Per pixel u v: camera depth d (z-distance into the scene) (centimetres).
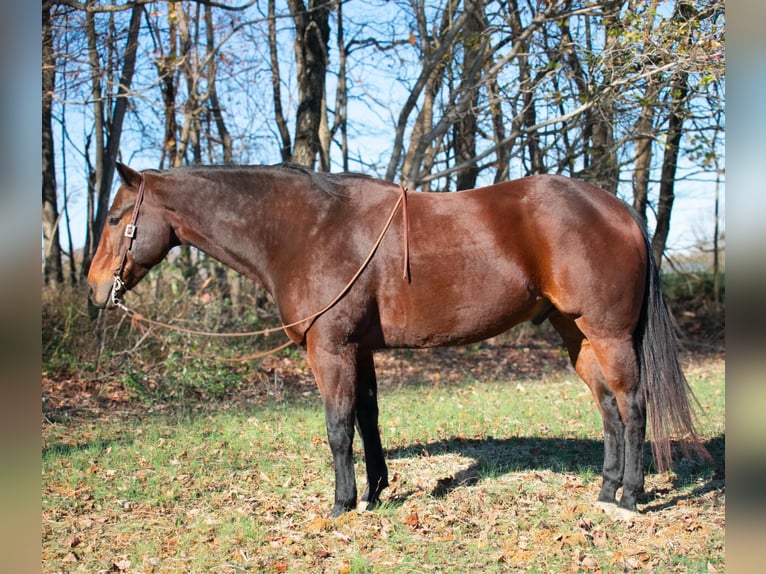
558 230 410
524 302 422
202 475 520
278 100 1614
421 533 408
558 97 1064
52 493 473
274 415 751
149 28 1380
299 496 477
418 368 1147
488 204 424
